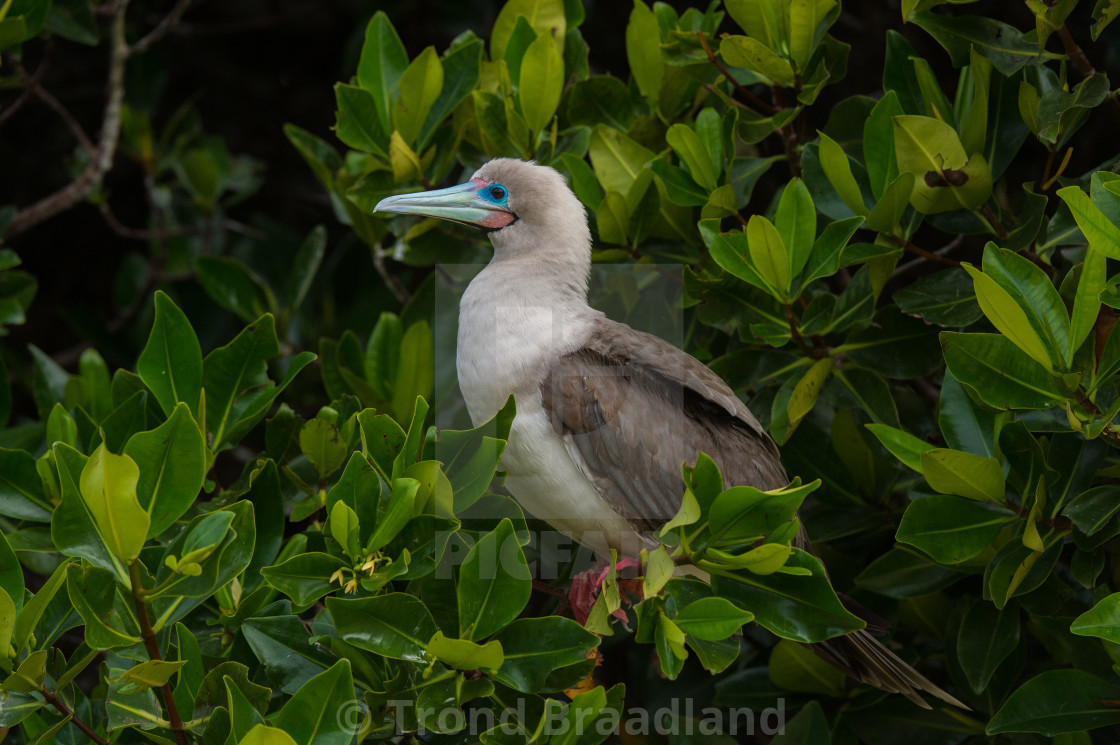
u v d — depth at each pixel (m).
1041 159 14.22
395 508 6.95
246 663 8.08
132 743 7.91
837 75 10.33
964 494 8.02
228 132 18.20
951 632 9.93
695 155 9.99
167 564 6.51
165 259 16.02
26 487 8.70
